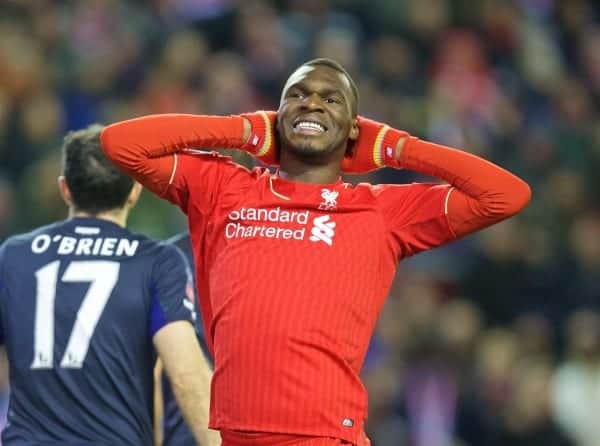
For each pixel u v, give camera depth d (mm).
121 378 18750
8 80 42594
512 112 49250
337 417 16219
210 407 16797
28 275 19047
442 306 40500
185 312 18906
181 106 43500
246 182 17219
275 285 16422
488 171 16984
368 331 16797
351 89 17281
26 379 18781
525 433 36188
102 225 19391
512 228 42875
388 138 17281
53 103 41812
